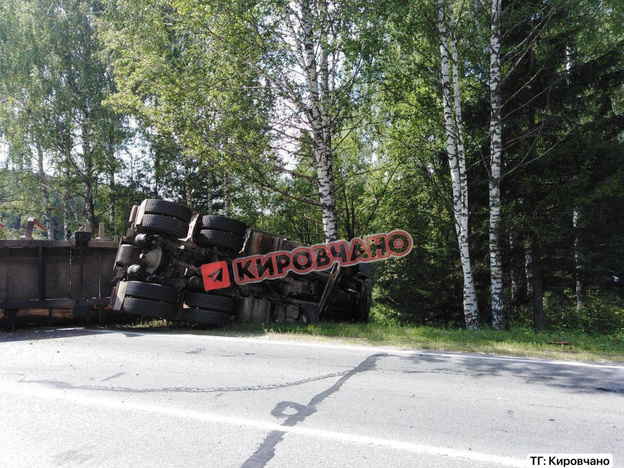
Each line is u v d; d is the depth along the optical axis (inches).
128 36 578.9
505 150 515.2
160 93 500.1
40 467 124.6
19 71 874.8
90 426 152.9
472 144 540.4
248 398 181.3
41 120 877.8
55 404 174.6
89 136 876.6
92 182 977.5
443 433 147.3
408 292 573.9
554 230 453.1
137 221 372.5
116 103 549.3
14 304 358.6
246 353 263.7
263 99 470.3
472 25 502.9
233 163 479.2
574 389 195.2
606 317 540.7
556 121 468.4
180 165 880.3
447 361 244.8
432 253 564.7
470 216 535.5
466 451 134.2
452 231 571.2
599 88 474.9
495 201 456.8
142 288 353.7
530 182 476.1
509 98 470.6
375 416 161.9
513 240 482.9
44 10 892.0
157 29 548.7
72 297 387.2
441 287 559.5
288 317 410.3
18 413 165.2
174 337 318.3
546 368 230.7
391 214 641.6
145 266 376.5
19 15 898.7
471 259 534.9
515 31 483.2
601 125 457.1
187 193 863.1
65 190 958.4
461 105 524.7
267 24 431.5
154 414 163.6
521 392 190.7
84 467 124.4
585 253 467.5
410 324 566.9
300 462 126.6
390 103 542.9
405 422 156.5
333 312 469.7
